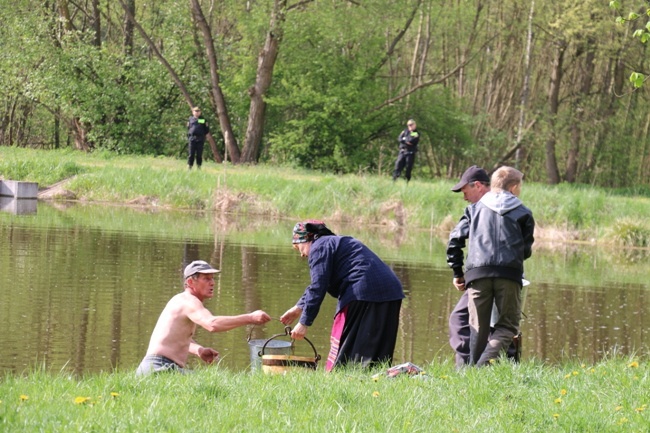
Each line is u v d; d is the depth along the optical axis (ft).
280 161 293.02
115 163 240.32
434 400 43.96
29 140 377.09
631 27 286.25
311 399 42.83
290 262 127.75
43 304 90.02
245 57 290.15
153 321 84.38
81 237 143.84
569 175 331.16
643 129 363.56
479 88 378.73
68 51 297.94
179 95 305.12
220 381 45.93
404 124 304.71
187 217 188.34
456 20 311.06
